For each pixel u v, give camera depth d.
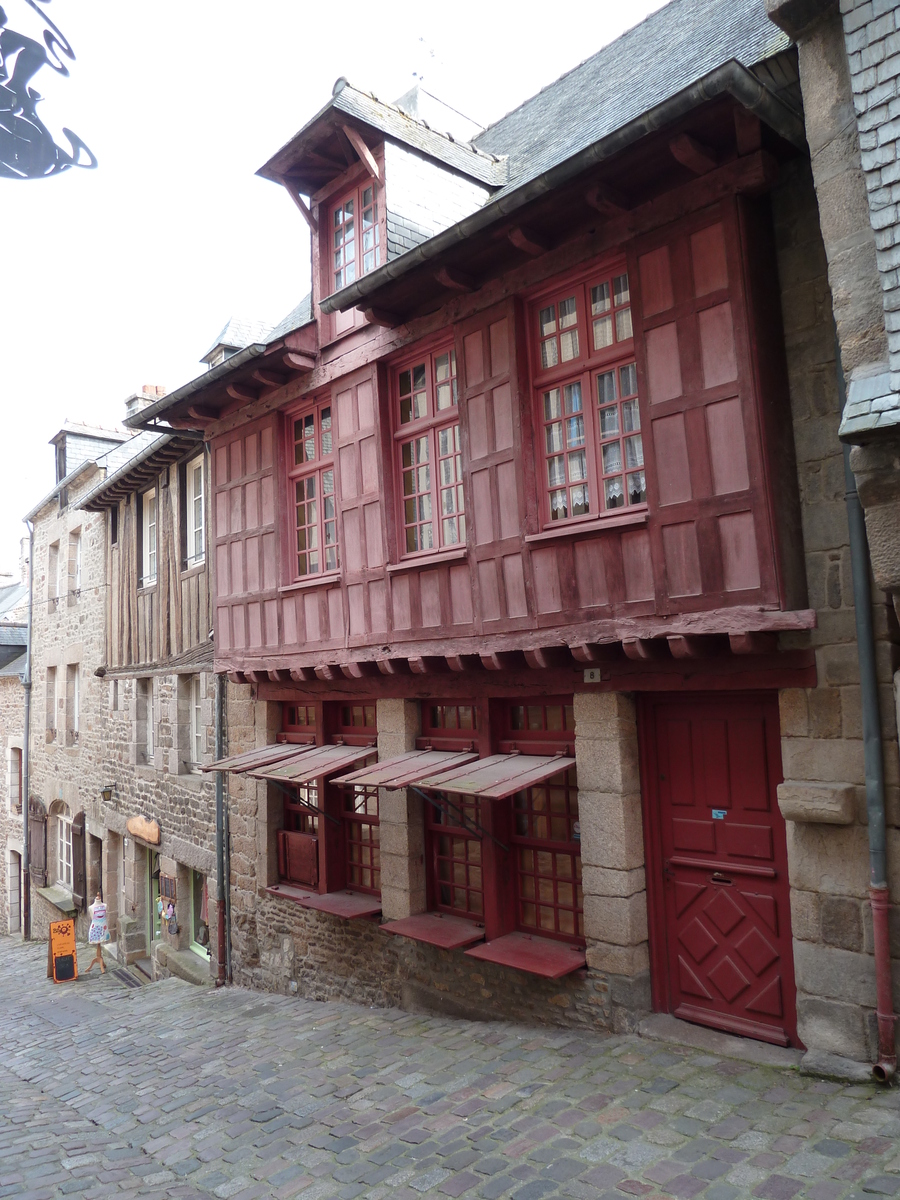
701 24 6.92
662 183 4.97
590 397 5.54
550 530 5.64
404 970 7.04
